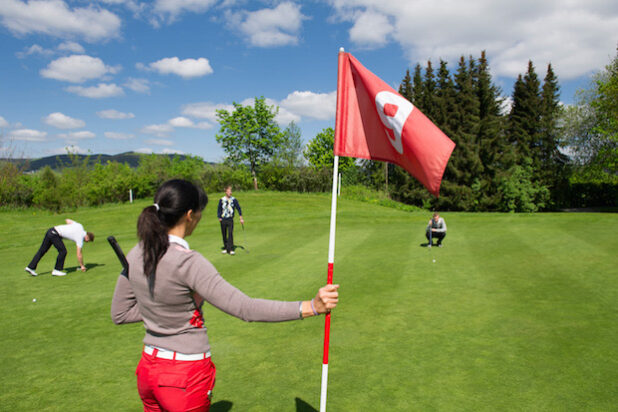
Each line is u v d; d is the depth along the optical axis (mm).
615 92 30938
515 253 9164
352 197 33000
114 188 27812
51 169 27562
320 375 3551
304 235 13742
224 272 7961
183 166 39781
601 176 36375
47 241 8094
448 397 3105
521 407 2932
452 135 37844
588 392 3119
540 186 38719
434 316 5035
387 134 2879
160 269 1601
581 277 6742
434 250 10016
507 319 4840
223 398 3189
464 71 38906
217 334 4660
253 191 32969
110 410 3111
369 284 6734
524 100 40344
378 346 4156
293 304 1658
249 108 42125
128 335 4766
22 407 3180
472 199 37219
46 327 5070
